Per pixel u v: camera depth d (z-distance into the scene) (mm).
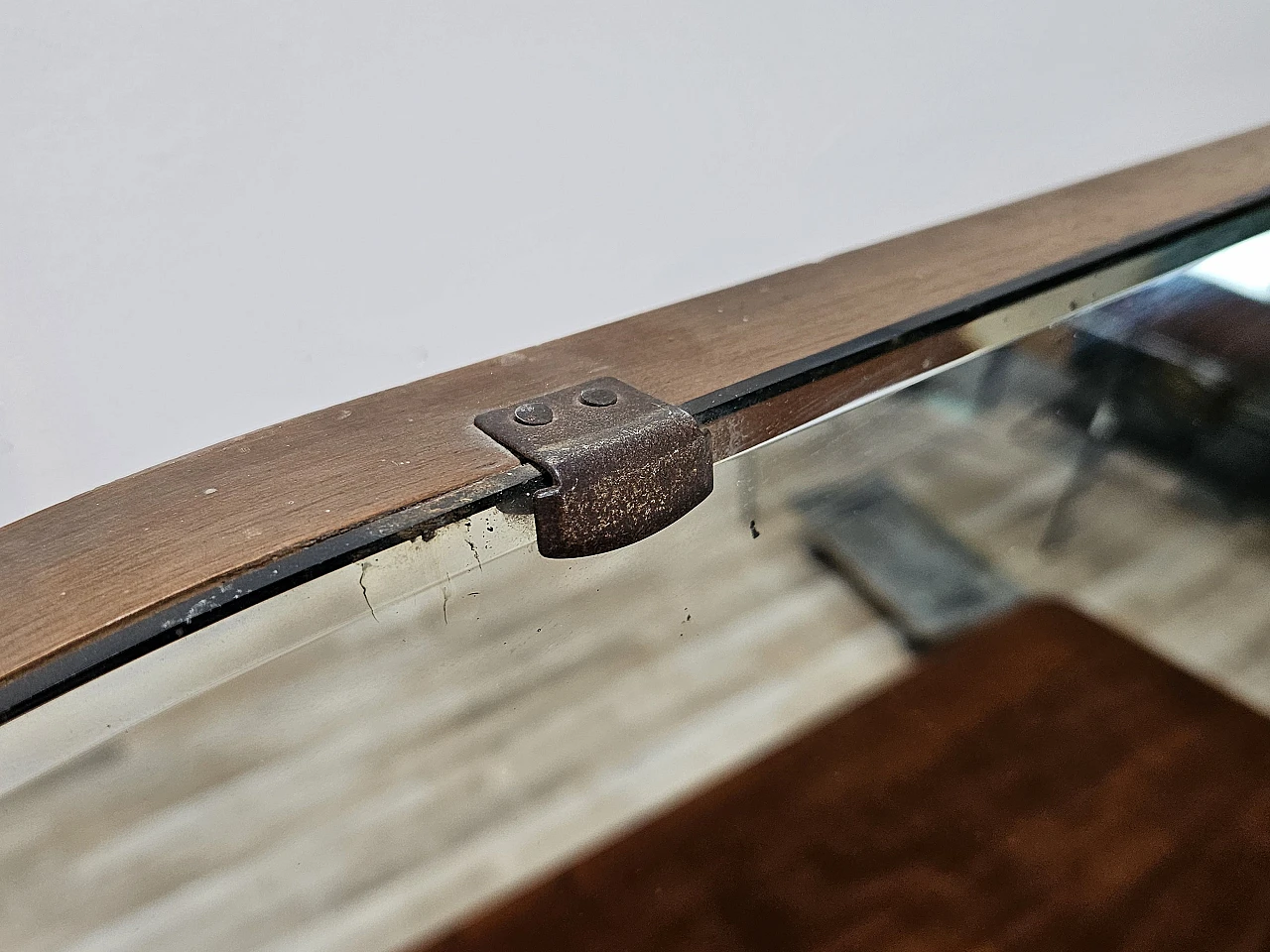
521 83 165
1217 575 273
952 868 215
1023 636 262
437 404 122
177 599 94
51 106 134
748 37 181
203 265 156
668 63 176
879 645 253
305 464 111
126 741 105
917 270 158
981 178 230
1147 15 226
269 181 154
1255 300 188
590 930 202
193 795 137
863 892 209
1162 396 211
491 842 206
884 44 196
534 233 183
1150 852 215
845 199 214
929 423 172
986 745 238
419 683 134
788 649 242
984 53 209
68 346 154
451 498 104
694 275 207
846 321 142
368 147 158
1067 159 241
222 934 164
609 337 140
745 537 164
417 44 153
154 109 141
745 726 235
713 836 221
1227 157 203
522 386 126
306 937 180
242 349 168
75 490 169
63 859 127
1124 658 257
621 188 187
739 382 127
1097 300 164
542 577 128
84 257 147
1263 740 238
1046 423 209
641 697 226
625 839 216
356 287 172
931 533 239
